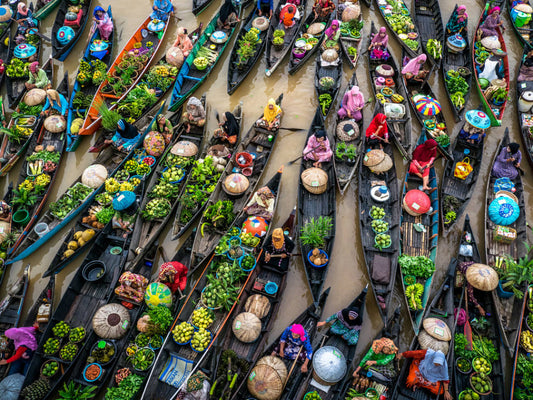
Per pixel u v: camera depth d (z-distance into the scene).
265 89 20.88
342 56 21.69
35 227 15.70
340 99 20.30
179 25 23.56
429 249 15.38
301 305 14.76
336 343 13.45
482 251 15.91
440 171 17.91
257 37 21.06
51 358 12.92
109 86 19.86
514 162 17.20
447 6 24.45
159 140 17.66
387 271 14.48
